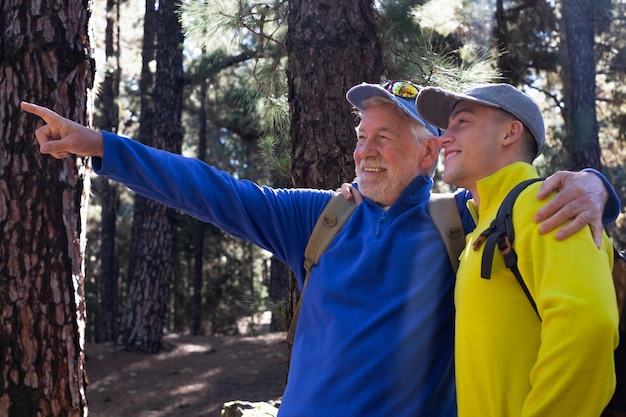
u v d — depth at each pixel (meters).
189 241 24.00
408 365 2.32
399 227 2.48
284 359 12.92
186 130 24.56
